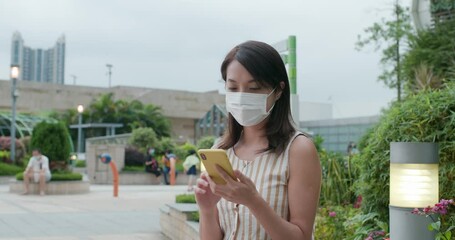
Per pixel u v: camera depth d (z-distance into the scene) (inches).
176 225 268.7
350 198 281.9
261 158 75.6
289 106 78.0
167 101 2100.1
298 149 73.3
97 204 492.7
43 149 650.8
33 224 344.8
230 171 65.4
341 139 1589.6
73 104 1977.1
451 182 151.8
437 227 123.6
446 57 436.5
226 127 85.1
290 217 72.4
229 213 75.9
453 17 490.3
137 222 357.4
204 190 74.0
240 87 75.5
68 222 356.2
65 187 624.4
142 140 1090.1
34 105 1905.8
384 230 157.6
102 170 898.1
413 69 453.1
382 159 166.4
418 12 533.3
